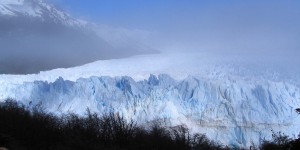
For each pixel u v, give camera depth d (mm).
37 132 27203
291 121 50281
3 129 26219
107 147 29344
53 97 51125
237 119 50188
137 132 32938
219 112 50688
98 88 52031
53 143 27484
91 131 30594
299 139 17516
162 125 48281
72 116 35531
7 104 30250
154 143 32719
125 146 30734
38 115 29281
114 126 31766
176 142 35000
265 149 34625
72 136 28734
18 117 27875
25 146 25672
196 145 38812
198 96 51625
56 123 30156
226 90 52344
